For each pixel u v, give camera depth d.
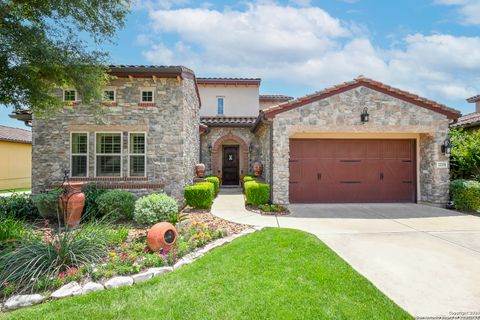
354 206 11.54
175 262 5.34
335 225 8.28
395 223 8.55
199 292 4.12
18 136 22.52
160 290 4.22
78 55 8.08
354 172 12.38
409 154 12.50
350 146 12.38
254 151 18.78
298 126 11.09
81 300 3.95
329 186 12.31
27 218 9.45
